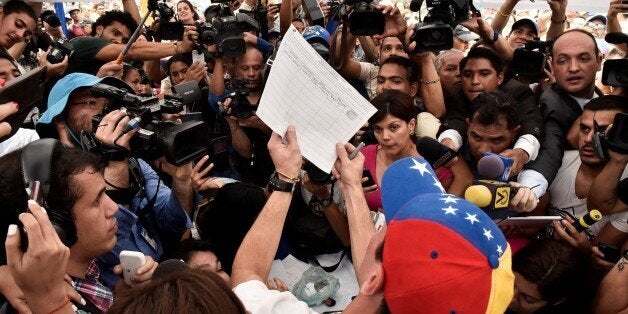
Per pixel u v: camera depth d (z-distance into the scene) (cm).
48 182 125
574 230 182
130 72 331
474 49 302
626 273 163
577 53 266
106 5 938
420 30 269
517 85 287
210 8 391
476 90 294
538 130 256
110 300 155
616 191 205
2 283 134
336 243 223
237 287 143
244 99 304
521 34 419
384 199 114
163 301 78
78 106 209
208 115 350
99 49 335
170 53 340
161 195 228
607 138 198
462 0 270
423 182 111
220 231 215
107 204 149
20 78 143
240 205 213
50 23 482
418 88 315
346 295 210
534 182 237
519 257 171
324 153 167
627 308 164
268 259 157
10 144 261
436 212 94
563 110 267
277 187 163
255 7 418
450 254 90
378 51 412
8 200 127
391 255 95
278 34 450
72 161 138
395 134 235
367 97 349
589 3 363
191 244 196
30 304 106
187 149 184
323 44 323
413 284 91
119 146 177
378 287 97
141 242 207
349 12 302
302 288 204
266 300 133
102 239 146
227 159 311
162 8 360
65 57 290
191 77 353
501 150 244
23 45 370
